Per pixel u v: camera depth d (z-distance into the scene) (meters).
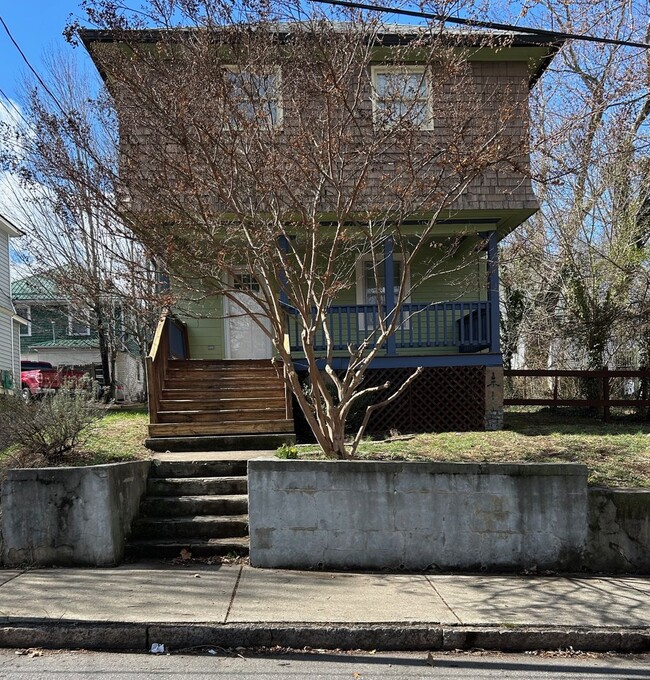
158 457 8.01
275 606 4.93
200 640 4.50
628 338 14.20
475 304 11.42
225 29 7.05
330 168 6.95
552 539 6.13
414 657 4.43
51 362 28.66
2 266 20.47
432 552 6.08
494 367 11.06
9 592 5.18
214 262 6.69
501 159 7.21
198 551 6.30
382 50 9.43
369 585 5.55
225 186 6.66
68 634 4.50
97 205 6.75
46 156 6.79
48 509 6.00
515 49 11.11
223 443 8.70
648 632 4.64
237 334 13.14
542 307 16.94
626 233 14.03
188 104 6.55
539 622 4.74
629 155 13.91
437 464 6.12
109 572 5.77
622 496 6.20
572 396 15.39
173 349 11.58
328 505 6.08
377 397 11.05
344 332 12.84
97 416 7.88
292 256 10.66
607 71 13.16
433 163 8.08
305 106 7.51
